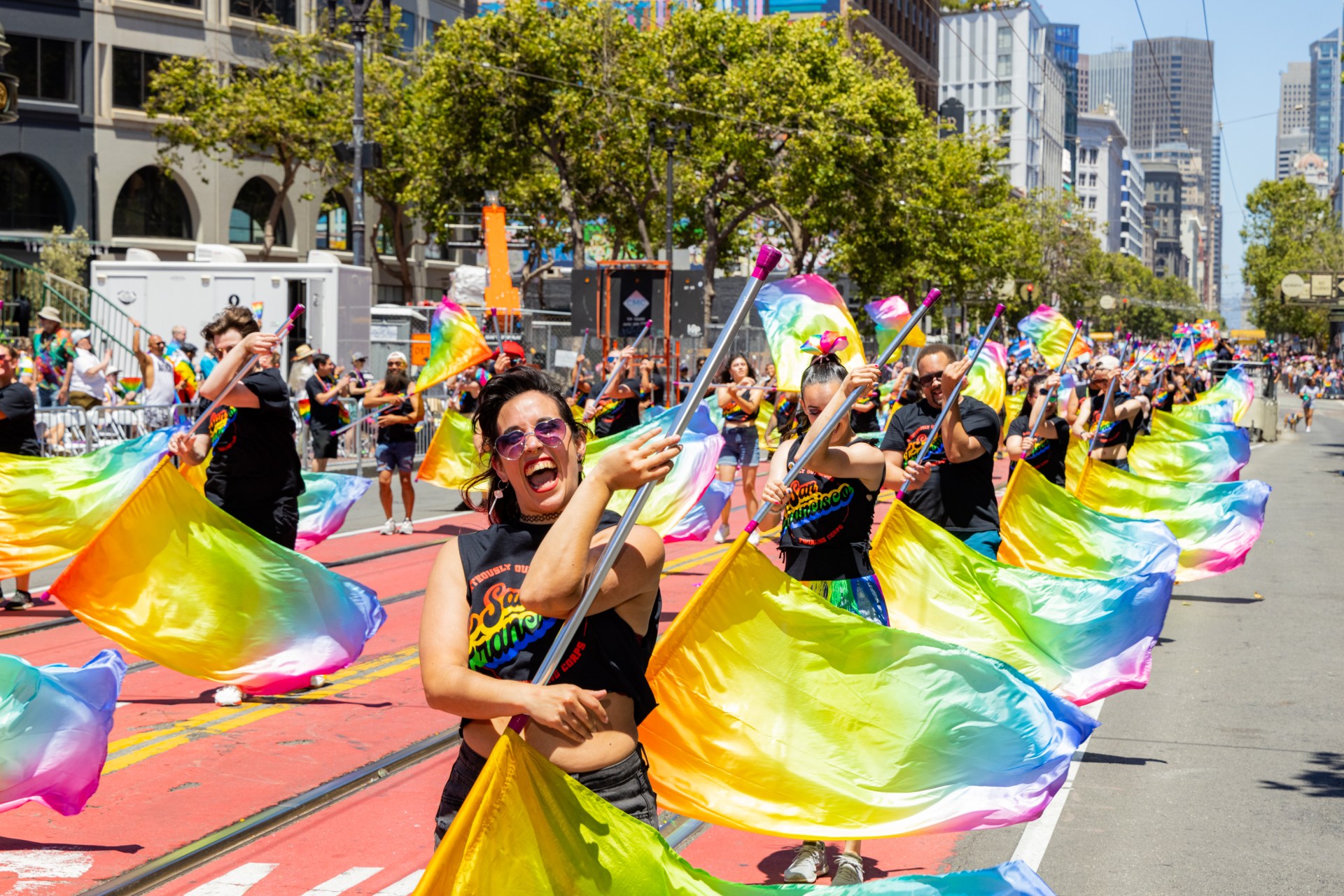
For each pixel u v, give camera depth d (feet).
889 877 17.19
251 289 80.28
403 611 34.96
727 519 48.11
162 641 24.38
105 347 81.56
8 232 142.31
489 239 91.15
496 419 10.75
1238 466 49.83
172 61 145.07
